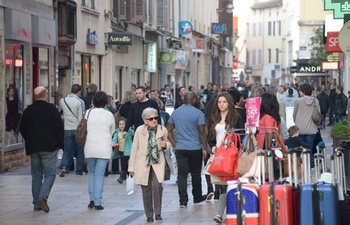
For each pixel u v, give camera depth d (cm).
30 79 4412
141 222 2603
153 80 8588
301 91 3681
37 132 2786
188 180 3538
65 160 3841
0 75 3934
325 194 1897
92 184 2888
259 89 4112
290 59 18650
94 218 2680
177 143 2886
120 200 3081
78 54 5753
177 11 9850
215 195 3038
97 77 6372
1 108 3944
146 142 2622
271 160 2108
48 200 3075
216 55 13600
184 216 2706
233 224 2012
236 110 2758
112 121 2866
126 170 3566
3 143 3981
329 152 4800
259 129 2462
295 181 2019
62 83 5447
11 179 3712
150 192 2623
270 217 1934
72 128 3825
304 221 1912
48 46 4831
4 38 3984
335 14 3647
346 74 7744
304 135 3662
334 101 8306
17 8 4156
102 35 6350
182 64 9769
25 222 2605
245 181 2130
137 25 7588
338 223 1914
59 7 5066
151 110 2641
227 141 2392
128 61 7319
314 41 11156
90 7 5997
